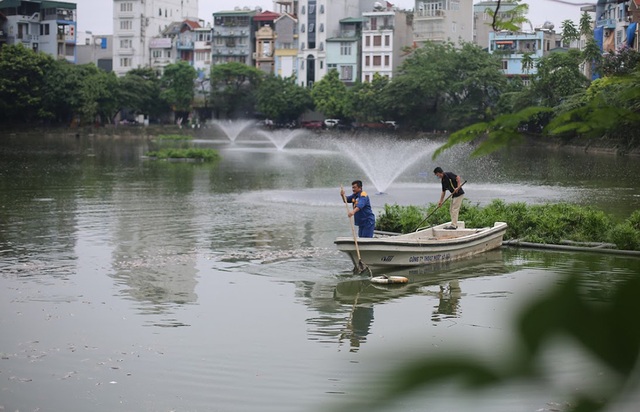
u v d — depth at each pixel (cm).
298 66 10819
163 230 2286
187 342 1196
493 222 2089
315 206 2881
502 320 166
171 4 12194
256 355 1128
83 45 12506
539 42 9025
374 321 1298
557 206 2195
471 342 191
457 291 1501
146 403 957
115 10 11781
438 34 9725
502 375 155
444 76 8200
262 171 4575
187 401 961
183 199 3091
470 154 213
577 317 164
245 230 2292
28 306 1409
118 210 2739
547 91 6656
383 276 1612
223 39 11294
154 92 10250
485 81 8006
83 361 1112
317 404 182
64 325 1289
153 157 5650
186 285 1578
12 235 2178
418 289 1523
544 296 168
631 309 167
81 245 2023
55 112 9656
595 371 168
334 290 1527
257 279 1631
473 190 3547
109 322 1306
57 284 1580
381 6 10312
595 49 6384
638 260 1767
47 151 6375
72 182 3775
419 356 168
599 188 3638
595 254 1866
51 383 1027
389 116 9019
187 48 11619
